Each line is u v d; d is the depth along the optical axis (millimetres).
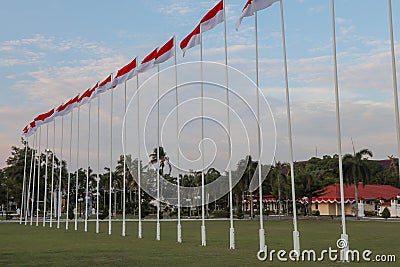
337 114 18047
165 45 30984
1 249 24547
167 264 17922
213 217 79562
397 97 16375
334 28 18500
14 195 88062
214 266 17250
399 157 16156
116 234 37312
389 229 44281
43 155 88625
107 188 95562
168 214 82375
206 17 26594
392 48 16625
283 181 78938
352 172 67250
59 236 35156
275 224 57031
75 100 46250
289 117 20250
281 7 21047
